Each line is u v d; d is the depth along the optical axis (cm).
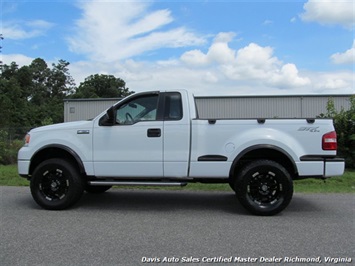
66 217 637
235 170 673
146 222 605
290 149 635
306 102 3491
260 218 632
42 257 439
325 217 640
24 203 755
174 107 676
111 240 506
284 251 463
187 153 661
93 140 687
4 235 528
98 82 9525
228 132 654
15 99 6488
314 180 1067
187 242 498
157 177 676
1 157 1695
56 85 10788
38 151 702
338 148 1409
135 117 688
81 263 420
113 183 677
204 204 751
